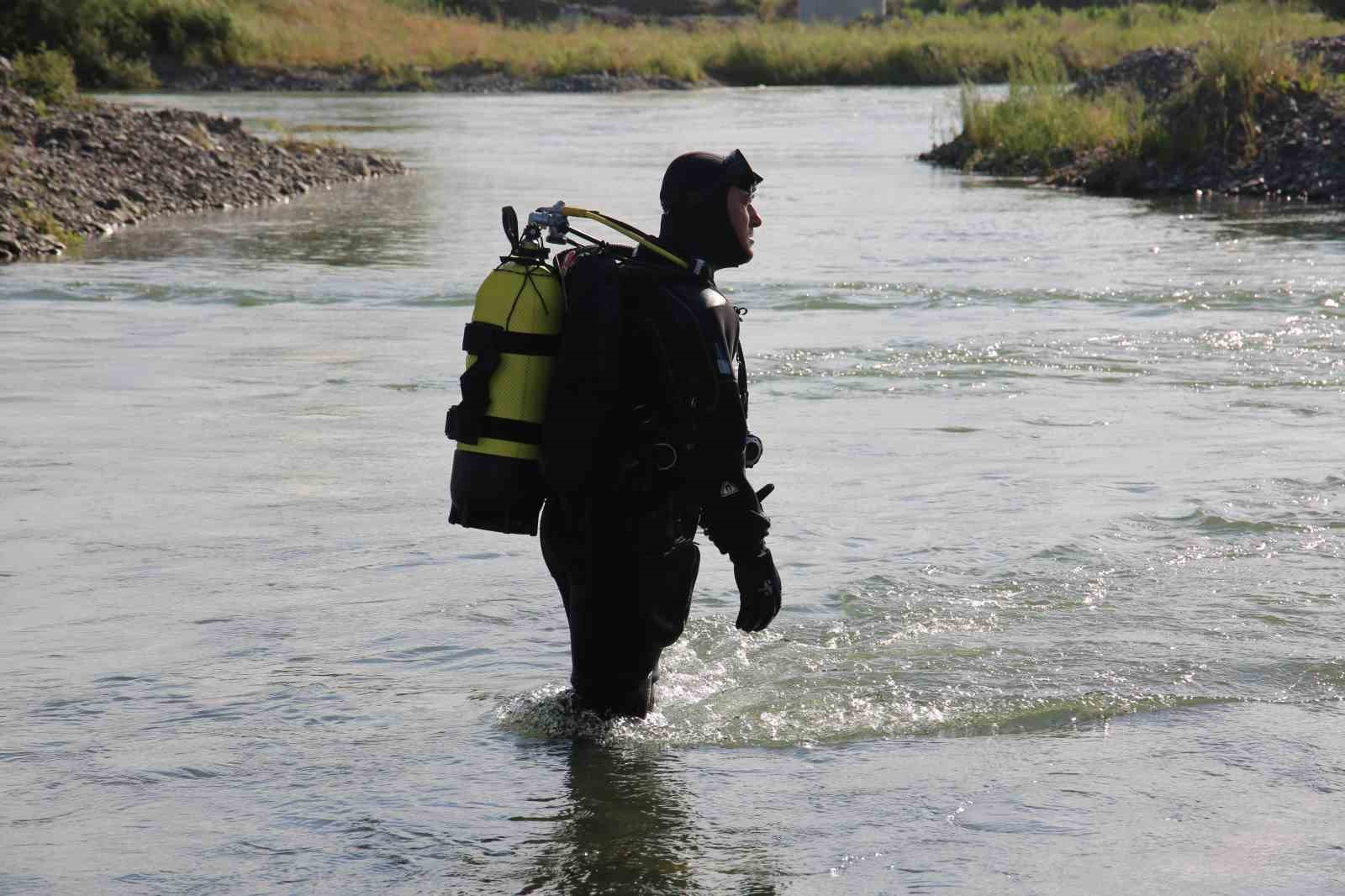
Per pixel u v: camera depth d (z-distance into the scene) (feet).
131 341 42.68
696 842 13.10
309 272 57.41
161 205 81.61
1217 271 55.36
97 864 12.83
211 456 28.66
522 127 149.69
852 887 12.23
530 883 12.41
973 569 21.27
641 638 15.56
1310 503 24.59
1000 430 30.94
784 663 17.67
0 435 30.45
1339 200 82.12
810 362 38.81
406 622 19.10
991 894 12.07
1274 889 12.09
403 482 26.50
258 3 244.63
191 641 18.42
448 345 42.14
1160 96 114.83
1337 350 40.09
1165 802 13.83
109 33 216.54
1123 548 22.22
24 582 20.74
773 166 109.19
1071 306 48.08
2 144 82.38
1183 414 32.55
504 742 15.40
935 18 278.87
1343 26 153.28
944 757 14.98
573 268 15.07
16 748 15.28
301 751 15.19
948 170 105.70
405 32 245.04
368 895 12.25
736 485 14.66
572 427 14.73
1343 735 15.40
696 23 292.81
